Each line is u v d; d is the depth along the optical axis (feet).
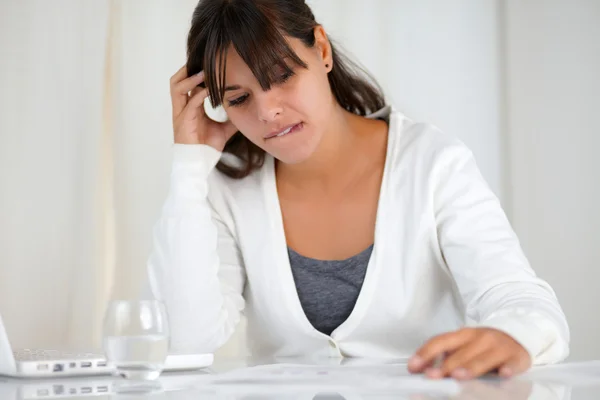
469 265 4.55
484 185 4.93
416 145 5.11
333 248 5.16
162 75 9.06
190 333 4.90
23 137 8.88
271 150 4.74
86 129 8.95
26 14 8.94
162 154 9.02
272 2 4.55
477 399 2.45
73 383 3.09
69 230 8.90
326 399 2.51
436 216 4.90
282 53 4.45
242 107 4.69
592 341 9.22
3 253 8.80
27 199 8.87
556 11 9.50
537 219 9.48
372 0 9.37
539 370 3.26
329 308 5.11
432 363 3.17
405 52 9.43
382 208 5.00
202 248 4.99
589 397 2.46
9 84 8.89
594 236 9.25
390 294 4.95
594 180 9.26
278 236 5.20
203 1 4.70
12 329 8.77
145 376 2.91
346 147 5.16
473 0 9.51
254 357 5.08
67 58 8.95
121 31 9.05
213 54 4.57
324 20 9.27
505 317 3.43
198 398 2.58
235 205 5.37
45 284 8.86
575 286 9.30
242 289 5.48
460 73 9.50
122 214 8.98
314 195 5.24
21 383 3.12
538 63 9.53
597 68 9.30
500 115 9.53
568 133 9.41
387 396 2.55
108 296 8.94
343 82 5.49
